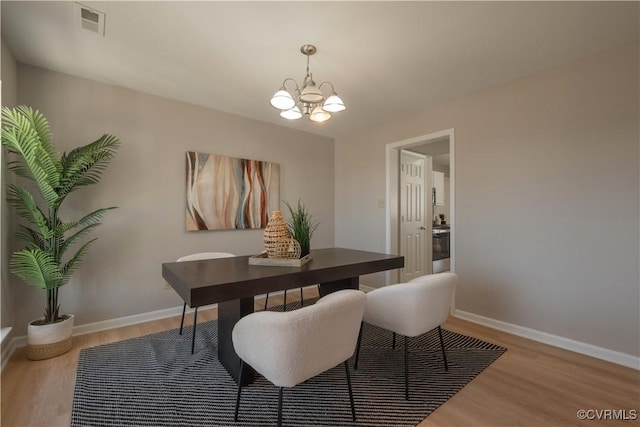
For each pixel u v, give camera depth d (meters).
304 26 1.87
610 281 2.12
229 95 2.92
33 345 2.07
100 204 2.62
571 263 2.29
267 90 2.80
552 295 2.38
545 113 2.41
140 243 2.82
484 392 1.76
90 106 2.58
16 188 2.01
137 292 2.81
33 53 2.19
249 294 1.52
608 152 2.12
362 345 2.38
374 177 3.89
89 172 2.56
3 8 1.70
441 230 6.27
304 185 4.10
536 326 2.46
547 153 2.40
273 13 1.75
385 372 1.97
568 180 2.30
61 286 2.36
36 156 1.95
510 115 2.62
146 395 1.72
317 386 1.81
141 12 1.75
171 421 1.51
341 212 4.36
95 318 2.61
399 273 3.91
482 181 2.80
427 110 3.27
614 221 2.10
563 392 1.75
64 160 2.20
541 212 2.43
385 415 1.56
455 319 2.95
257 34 1.95
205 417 1.54
